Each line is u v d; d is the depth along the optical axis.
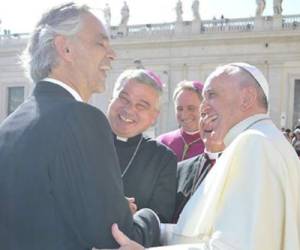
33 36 2.36
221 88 2.84
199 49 37.31
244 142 2.51
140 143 3.73
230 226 2.32
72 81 2.33
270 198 2.35
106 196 2.06
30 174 2.06
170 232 2.89
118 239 2.08
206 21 37.31
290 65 35.00
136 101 3.68
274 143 2.51
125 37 38.81
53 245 2.03
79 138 2.06
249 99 2.79
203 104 3.02
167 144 5.66
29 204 2.05
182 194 3.82
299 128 19.72
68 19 2.29
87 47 2.31
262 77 2.87
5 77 43.19
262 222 2.27
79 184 2.03
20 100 42.94
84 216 2.02
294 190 2.44
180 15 38.03
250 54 35.97
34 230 2.04
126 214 2.19
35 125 2.13
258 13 35.72
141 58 38.78
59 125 2.08
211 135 3.01
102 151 2.12
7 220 2.10
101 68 2.42
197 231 2.59
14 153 2.12
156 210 3.53
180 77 37.88
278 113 35.25
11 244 2.08
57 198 2.04
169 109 37.12
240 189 2.41
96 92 2.48
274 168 2.42
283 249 2.34
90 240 2.04
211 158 3.74
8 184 2.10
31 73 2.40
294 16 35.00
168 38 37.78
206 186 2.73
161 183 3.60
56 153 2.04
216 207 2.55
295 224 2.31
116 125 3.72
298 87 35.03
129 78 3.77
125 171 3.61
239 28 36.16
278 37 35.00
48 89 2.28
